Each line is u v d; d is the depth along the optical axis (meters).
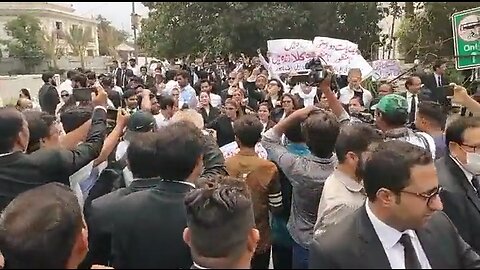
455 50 6.01
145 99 6.23
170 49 29.61
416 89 6.82
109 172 3.49
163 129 2.68
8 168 2.96
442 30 20.27
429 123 4.01
